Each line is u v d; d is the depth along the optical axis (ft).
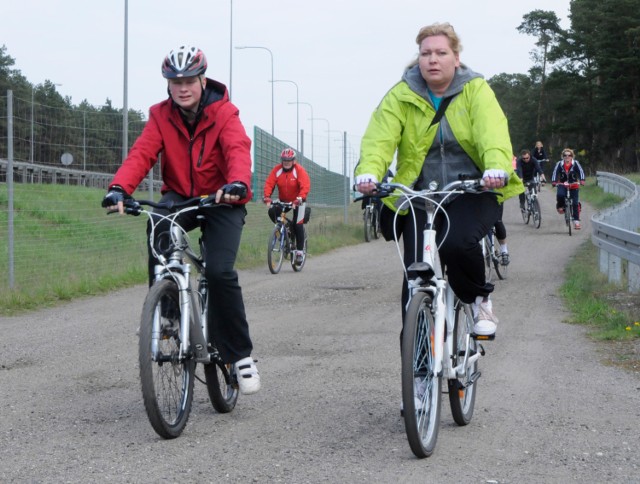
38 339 27.50
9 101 39.27
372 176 15.07
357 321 30.53
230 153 16.47
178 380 16.16
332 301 36.06
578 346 25.29
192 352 16.40
